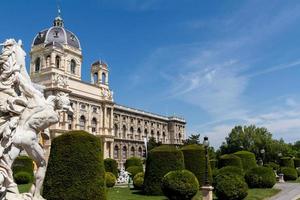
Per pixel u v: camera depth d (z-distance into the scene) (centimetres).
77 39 9581
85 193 1491
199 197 2130
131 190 2719
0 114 1064
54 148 1541
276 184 3756
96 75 9575
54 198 1488
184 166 2480
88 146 1538
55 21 9644
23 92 1069
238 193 2066
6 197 947
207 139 2003
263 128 9681
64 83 8125
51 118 1055
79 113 8600
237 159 3531
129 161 5678
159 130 12212
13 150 995
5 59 1115
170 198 2002
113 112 10119
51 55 8431
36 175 1030
